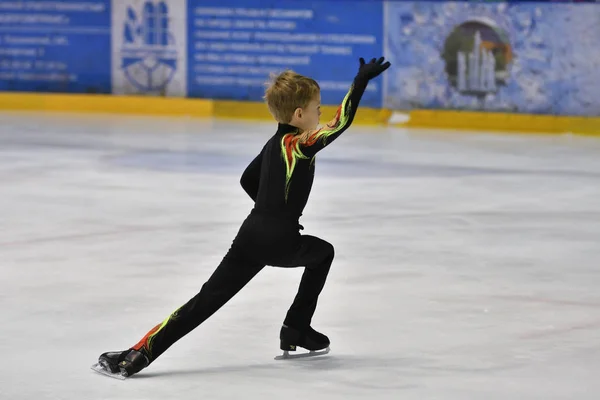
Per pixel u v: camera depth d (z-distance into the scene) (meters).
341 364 12.45
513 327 14.14
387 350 13.05
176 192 25.09
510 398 11.26
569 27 37.62
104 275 16.86
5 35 42.75
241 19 40.81
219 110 41.41
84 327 13.93
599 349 13.14
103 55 42.28
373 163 30.58
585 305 15.33
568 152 33.22
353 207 23.48
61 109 42.62
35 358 12.58
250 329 13.89
